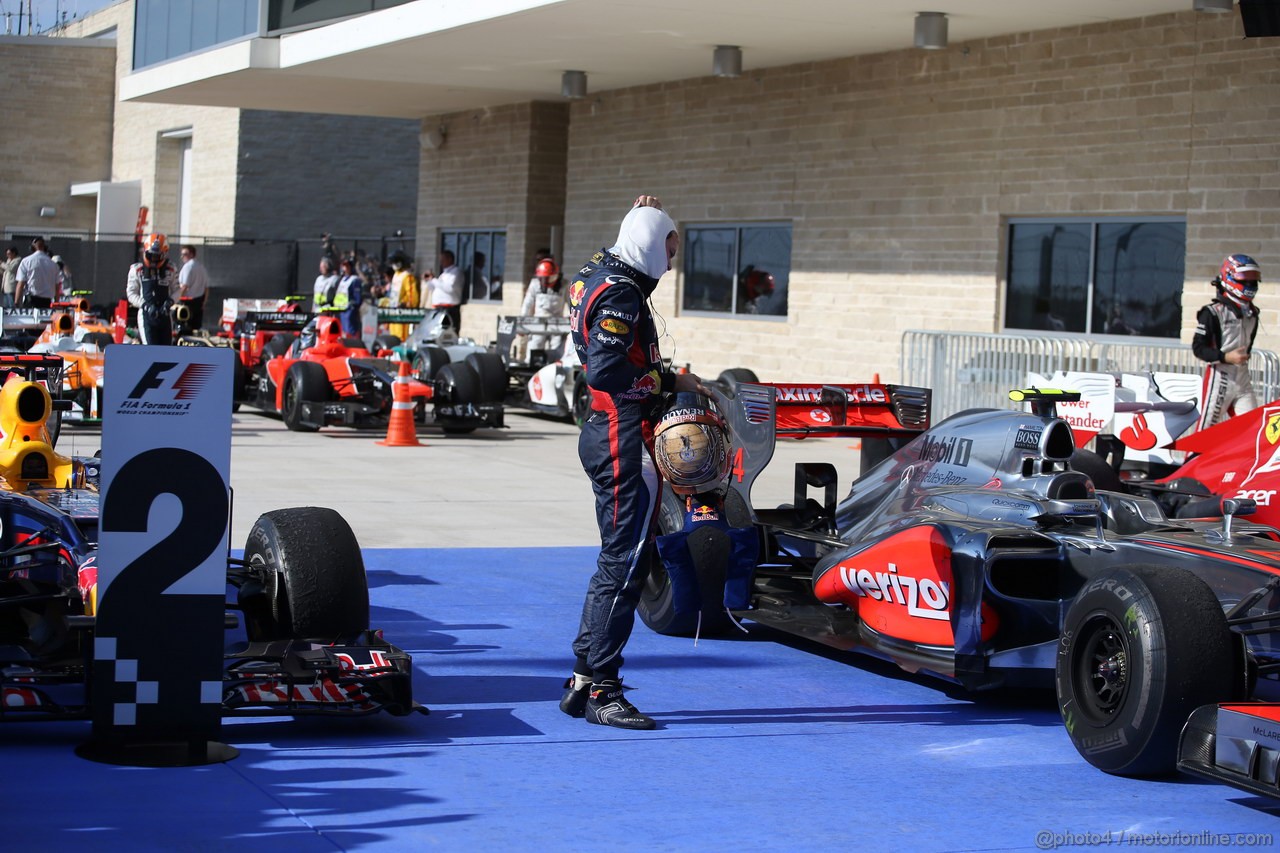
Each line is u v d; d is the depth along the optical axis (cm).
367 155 3381
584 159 2219
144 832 388
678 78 2000
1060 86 1498
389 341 1867
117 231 3869
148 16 2498
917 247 1666
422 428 1594
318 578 507
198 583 452
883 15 1482
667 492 686
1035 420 607
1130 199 1435
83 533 565
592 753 482
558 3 1509
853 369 1753
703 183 1984
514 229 2383
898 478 667
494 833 401
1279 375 1206
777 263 1888
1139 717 454
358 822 404
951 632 552
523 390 1795
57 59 4084
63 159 4122
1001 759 492
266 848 381
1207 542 532
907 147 1672
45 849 372
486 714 526
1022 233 1563
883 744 507
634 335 514
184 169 3803
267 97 2420
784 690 582
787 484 1223
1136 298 1452
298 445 1377
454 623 675
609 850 391
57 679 462
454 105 2427
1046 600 545
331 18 1981
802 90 1814
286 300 1814
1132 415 988
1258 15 1227
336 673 477
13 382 620
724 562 661
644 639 673
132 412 446
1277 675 544
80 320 1608
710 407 564
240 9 2155
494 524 969
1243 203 1333
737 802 436
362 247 3388
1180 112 1386
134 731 449
